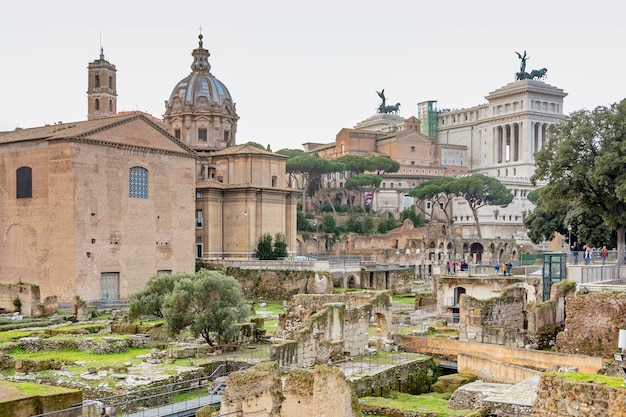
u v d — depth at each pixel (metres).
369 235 163.75
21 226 102.88
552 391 24.98
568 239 108.81
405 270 114.38
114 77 166.50
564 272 65.19
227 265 115.06
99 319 85.00
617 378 24.81
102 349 59.97
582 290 49.56
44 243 100.06
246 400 35.47
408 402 42.06
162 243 108.75
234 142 152.75
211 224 124.12
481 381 43.31
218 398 45.41
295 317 64.81
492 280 69.69
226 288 63.47
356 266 114.12
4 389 33.25
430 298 85.88
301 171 184.12
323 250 160.50
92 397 45.56
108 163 101.12
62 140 97.19
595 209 74.69
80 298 91.12
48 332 69.69
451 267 97.50
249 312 66.25
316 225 172.62
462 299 58.53
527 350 48.38
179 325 63.03
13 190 103.88
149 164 107.06
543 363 47.03
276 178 132.12
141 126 106.62
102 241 99.94
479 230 180.38
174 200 110.88
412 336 59.41
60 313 89.25
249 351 60.22
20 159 103.25
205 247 123.81
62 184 97.44
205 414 38.16
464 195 184.12
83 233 97.50
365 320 57.69
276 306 100.12
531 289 68.75
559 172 74.00
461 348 54.31
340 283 109.12
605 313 45.81
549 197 75.94
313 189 195.88
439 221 194.50
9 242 104.44
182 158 112.25
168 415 41.06
